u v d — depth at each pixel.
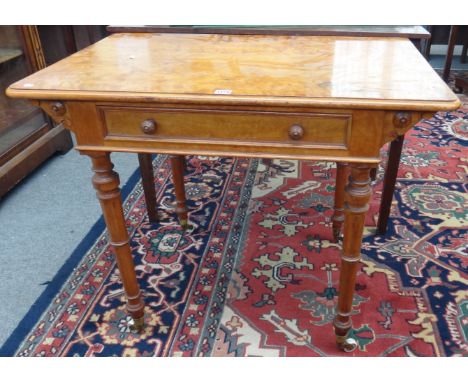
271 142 1.15
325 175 2.55
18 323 1.60
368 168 1.15
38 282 1.81
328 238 1.99
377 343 1.47
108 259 1.92
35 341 1.52
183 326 1.56
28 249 2.01
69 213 2.29
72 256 1.94
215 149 1.18
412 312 1.58
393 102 1.03
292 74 1.23
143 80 1.21
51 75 1.27
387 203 1.90
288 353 1.44
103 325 1.58
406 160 2.66
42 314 1.63
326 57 1.39
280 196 2.34
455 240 1.94
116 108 1.16
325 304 1.63
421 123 3.18
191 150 1.19
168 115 1.15
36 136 2.69
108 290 1.74
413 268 1.78
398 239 1.96
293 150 1.15
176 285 1.75
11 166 2.42
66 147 2.95
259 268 1.82
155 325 1.57
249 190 2.40
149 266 1.85
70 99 1.14
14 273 1.86
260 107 1.09
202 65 1.34
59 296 1.72
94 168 1.28
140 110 1.16
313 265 1.83
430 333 1.50
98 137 1.21
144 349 1.48
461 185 2.38
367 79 1.17
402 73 1.22
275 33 1.78
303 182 2.48
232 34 1.81
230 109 1.11
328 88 1.11
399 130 1.09
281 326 1.55
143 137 1.19
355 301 1.63
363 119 1.07
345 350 1.44
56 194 2.47
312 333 1.52
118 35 1.80
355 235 1.25
